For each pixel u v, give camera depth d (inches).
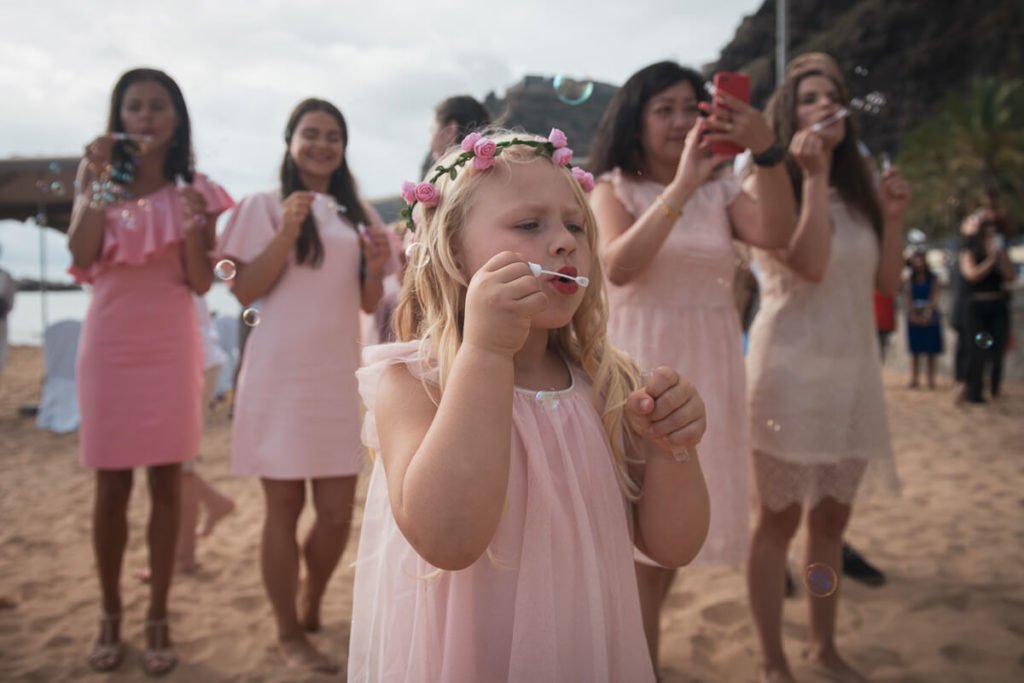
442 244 44.6
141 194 100.1
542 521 42.1
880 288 99.0
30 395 357.1
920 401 306.8
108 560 100.3
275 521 98.8
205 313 155.7
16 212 227.6
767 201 79.9
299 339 96.3
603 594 43.4
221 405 327.9
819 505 92.3
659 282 79.2
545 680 40.2
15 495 189.0
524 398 45.5
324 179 106.1
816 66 92.2
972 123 918.4
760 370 89.4
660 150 83.1
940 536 147.1
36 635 109.9
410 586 43.6
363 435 46.6
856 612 114.4
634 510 49.8
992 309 292.8
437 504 36.9
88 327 96.5
